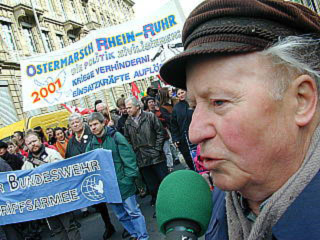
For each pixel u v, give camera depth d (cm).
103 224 463
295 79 53
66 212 341
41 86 531
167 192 72
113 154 324
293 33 53
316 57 55
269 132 51
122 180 318
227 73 51
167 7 462
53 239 466
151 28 474
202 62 54
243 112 51
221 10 52
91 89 502
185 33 59
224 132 52
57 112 1079
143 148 423
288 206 51
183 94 431
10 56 1775
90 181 331
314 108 54
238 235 63
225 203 72
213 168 56
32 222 468
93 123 326
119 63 487
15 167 491
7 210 358
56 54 522
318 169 51
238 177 54
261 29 50
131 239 333
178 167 633
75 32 2595
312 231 47
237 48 49
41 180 346
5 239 374
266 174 54
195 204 69
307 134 55
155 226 384
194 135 56
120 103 566
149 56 477
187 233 66
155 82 1406
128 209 318
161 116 564
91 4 3038
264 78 51
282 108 52
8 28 1864
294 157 54
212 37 52
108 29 490
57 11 2384
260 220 53
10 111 1689
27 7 1931
